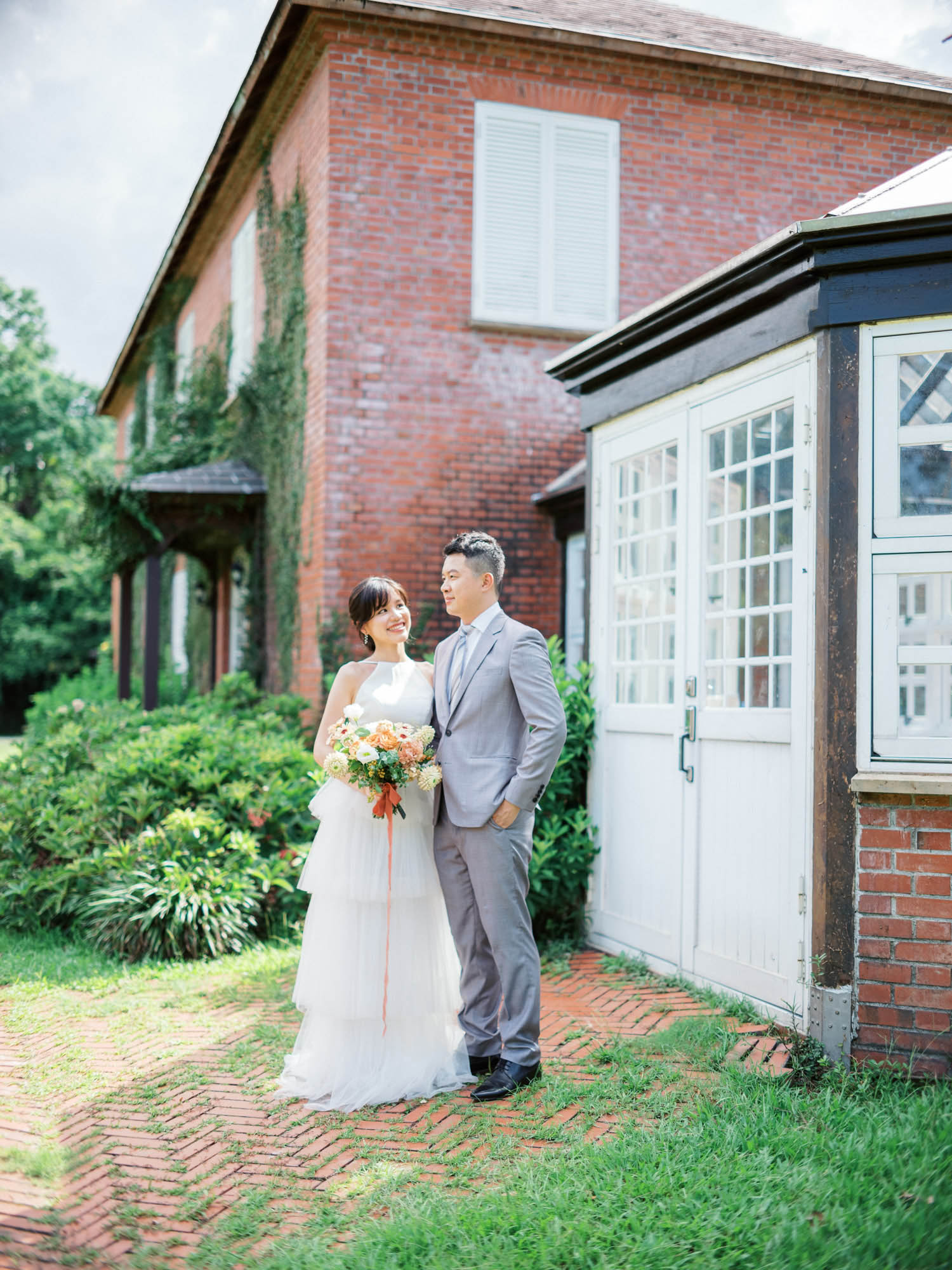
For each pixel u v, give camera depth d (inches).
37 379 1274.6
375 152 352.5
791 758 163.5
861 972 149.3
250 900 236.7
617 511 229.3
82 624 1130.0
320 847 152.6
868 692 151.3
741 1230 104.3
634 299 378.3
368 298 353.1
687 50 366.9
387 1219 110.7
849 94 396.2
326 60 348.8
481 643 150.9
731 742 181.5
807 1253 99.3
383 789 145.6
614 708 222.7
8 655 1105.4
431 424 358.9
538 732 142.7
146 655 423.5
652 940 204.7
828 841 151.6
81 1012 189.9
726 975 180.2
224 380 494.6
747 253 165.9
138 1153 130.2
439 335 359.9
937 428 151.3
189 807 259.3
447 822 151.6
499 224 365.4
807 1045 151.9
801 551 162.6
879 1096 138.9
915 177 173.5
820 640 154.4
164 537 425.1
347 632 349.1
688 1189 113.2
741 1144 123.8
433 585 357.7
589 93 372.2
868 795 150.0
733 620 184.5
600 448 235.0
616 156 376.2
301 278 379.9
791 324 164.2
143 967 218.8
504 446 365.7
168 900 224.2
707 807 188.2
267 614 426.0
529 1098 143.9
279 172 410.9
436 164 358.6
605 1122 135.8
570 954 218.5
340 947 149.0
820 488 156.3
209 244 547.2
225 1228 109.7
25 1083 155.3
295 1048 156.5
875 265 152.7
